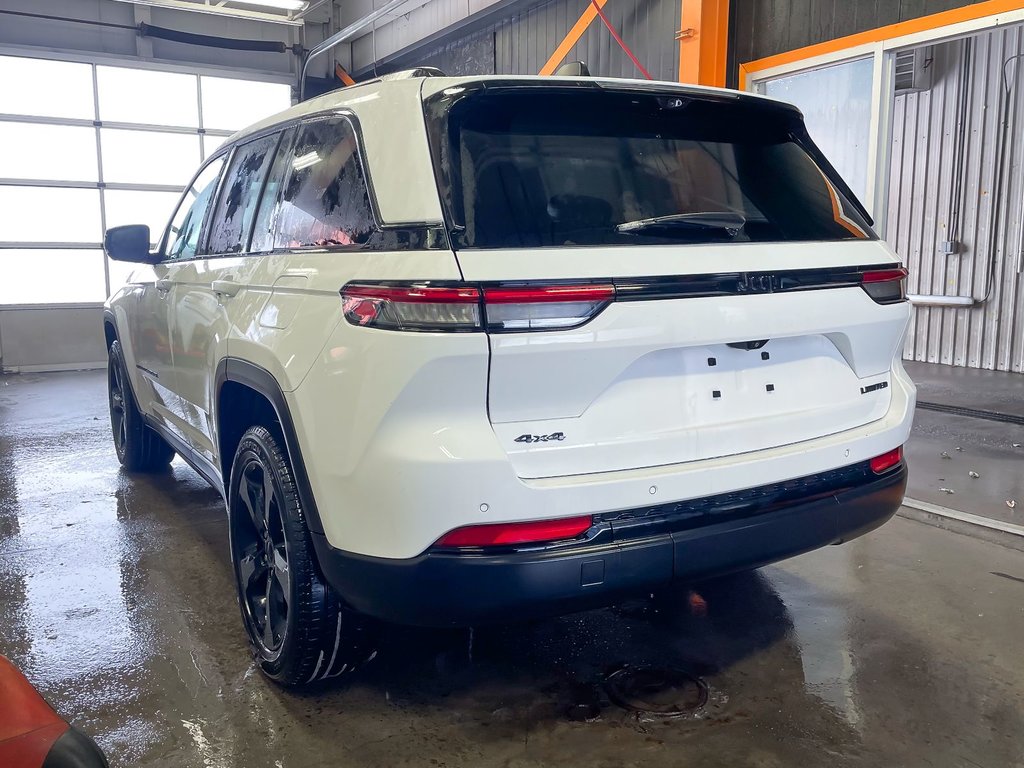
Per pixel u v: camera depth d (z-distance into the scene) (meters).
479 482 1.61
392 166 1.81
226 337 2.36
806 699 2.12
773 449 1.95
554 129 1.90
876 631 2.50
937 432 5.16
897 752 1.90
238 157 2.83
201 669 2.34
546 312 1.62
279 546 2.12
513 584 1.65
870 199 5.06
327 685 2.22
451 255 1.63
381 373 1.66
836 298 2.00
